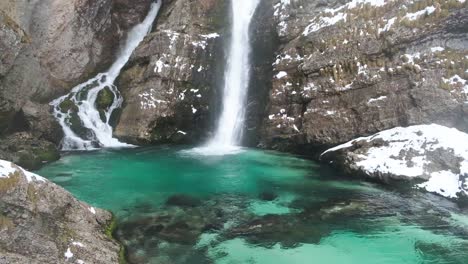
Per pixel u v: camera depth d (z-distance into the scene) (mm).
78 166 11445
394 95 10648
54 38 14055
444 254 6414
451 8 10141
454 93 9953
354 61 11344
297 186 9641
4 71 11422
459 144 9008
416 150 9320
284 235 7055
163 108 14031
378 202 8422
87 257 5535
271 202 8648
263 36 14164
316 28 12539
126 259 6004
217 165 11578
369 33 11289
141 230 7090
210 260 6145
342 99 11430
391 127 10562
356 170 9883
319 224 7484
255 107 13695
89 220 6500
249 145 13664
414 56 10547
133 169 11203
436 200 8359
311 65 12070
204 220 7652
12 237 5090
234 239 6871
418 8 10734
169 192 9336
